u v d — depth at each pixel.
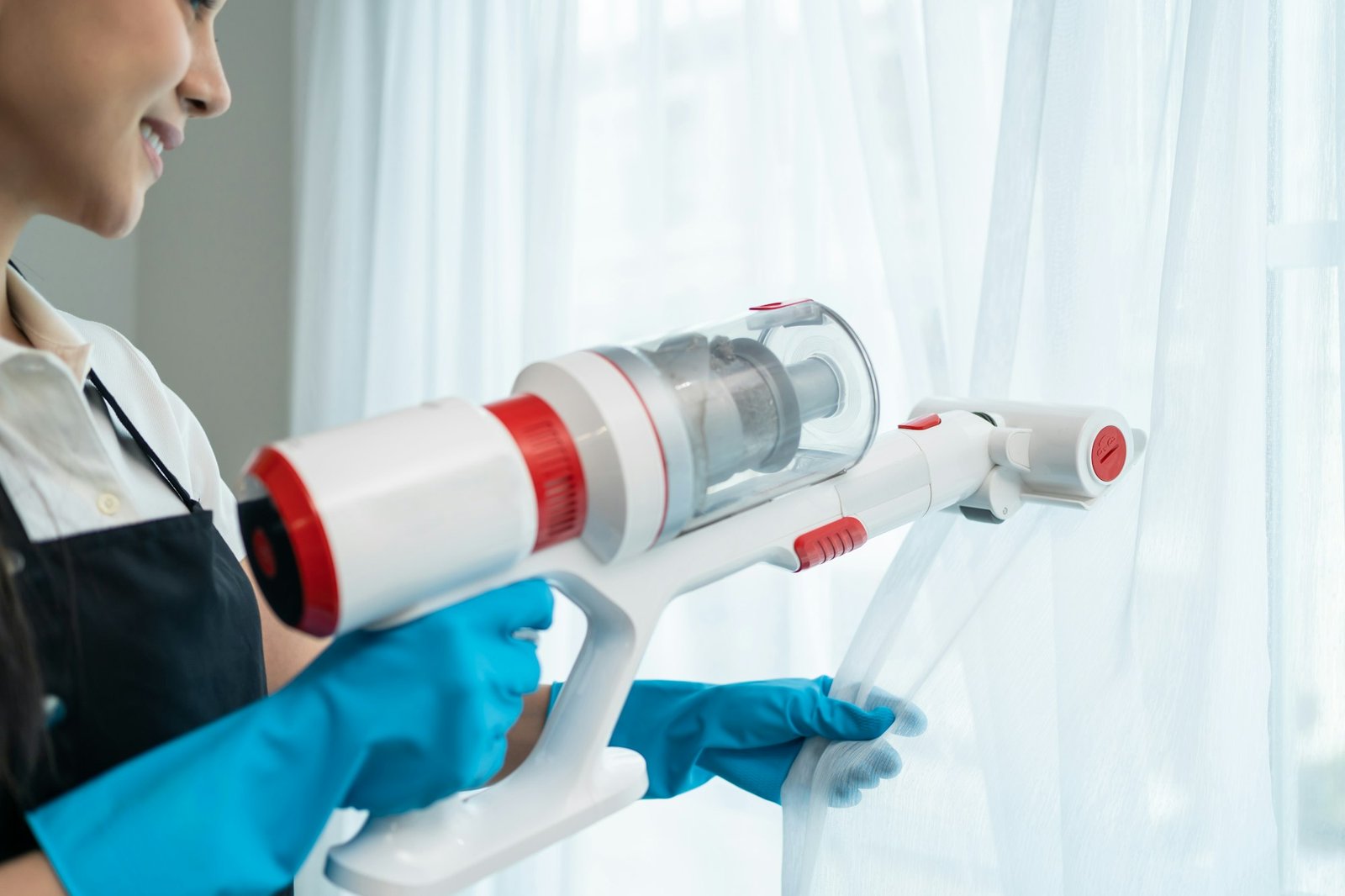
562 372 0.55
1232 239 0.81
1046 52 0.90
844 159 1.29
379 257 1.80
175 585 0.67
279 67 2.09
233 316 2.20
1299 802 0.82
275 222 2.12
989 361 0.92
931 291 1.17
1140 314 0.88
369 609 0.48
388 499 0.47
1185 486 0.78
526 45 1.61
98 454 0.67
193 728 0.66
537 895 1.57
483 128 1.69
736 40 1.43
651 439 0.54
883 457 0.70
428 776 0.51
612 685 0.58
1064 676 0.77
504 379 1.71
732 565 0.62
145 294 2.34
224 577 0.72
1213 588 0.77
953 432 0.73
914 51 1.18
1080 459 0.71
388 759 0.51
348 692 0.50
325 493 0.46
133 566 0.65
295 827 0.50
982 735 0.76
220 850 0.47
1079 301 0.89
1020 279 0.91
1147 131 0.92
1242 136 0.83
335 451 0.48
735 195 1.44
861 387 0.68
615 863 1.52
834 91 1.29
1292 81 0.84
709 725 0.74
